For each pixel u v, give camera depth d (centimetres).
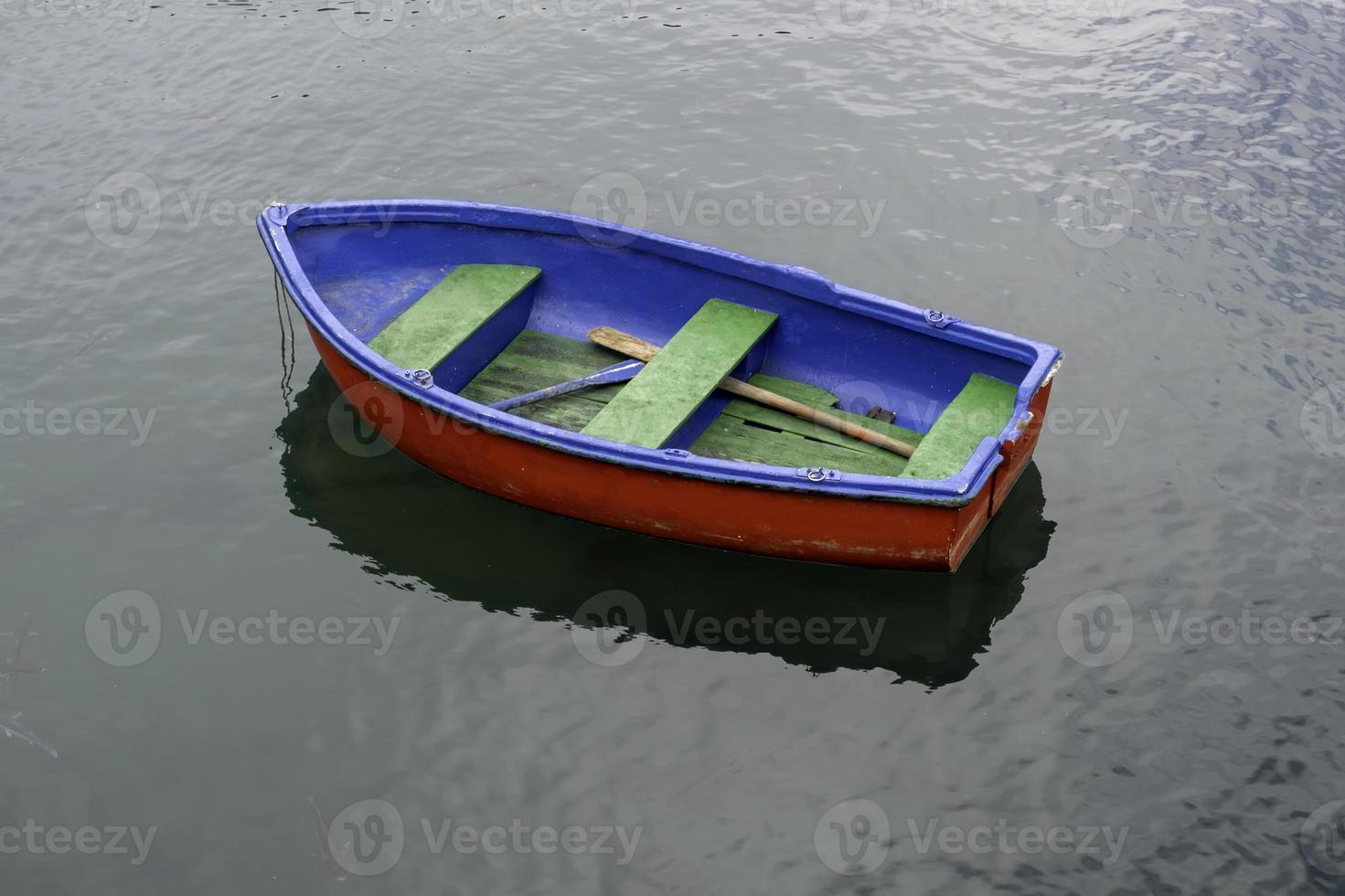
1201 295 1334
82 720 942
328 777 903
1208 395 1219
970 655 983
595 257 1208
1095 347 1278
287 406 1223
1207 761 905
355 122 1612
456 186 1510
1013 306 1330
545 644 996
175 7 1827
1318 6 1761
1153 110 1595
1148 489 1120
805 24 1792
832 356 1146
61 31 1781
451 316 1170
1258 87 1620
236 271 1395
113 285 1371
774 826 870
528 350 1219
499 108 1634
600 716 943
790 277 1123
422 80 1684
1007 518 1092
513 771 906
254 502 1121
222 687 964
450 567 1058
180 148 1567
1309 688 952
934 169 1522
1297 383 1228
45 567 1063
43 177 1518
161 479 1145
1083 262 1380
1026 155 1538
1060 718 938
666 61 1720
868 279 1370
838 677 969
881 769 906
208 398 1234
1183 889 829
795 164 1537
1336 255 1377
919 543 983
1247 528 1083
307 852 858
